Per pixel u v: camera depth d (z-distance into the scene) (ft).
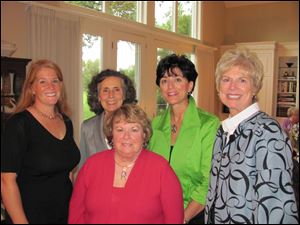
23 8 12.62
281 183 3.88
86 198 4.36
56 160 5.65
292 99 25.39
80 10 14.99
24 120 5.49
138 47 18.94
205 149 5.71
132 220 4.11
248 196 4.13
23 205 5.40
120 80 6.74
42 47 13.14
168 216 4.26
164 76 6.13
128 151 4.34
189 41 23.29
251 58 4.62
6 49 11.50
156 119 6.42
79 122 14.82
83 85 15.38
